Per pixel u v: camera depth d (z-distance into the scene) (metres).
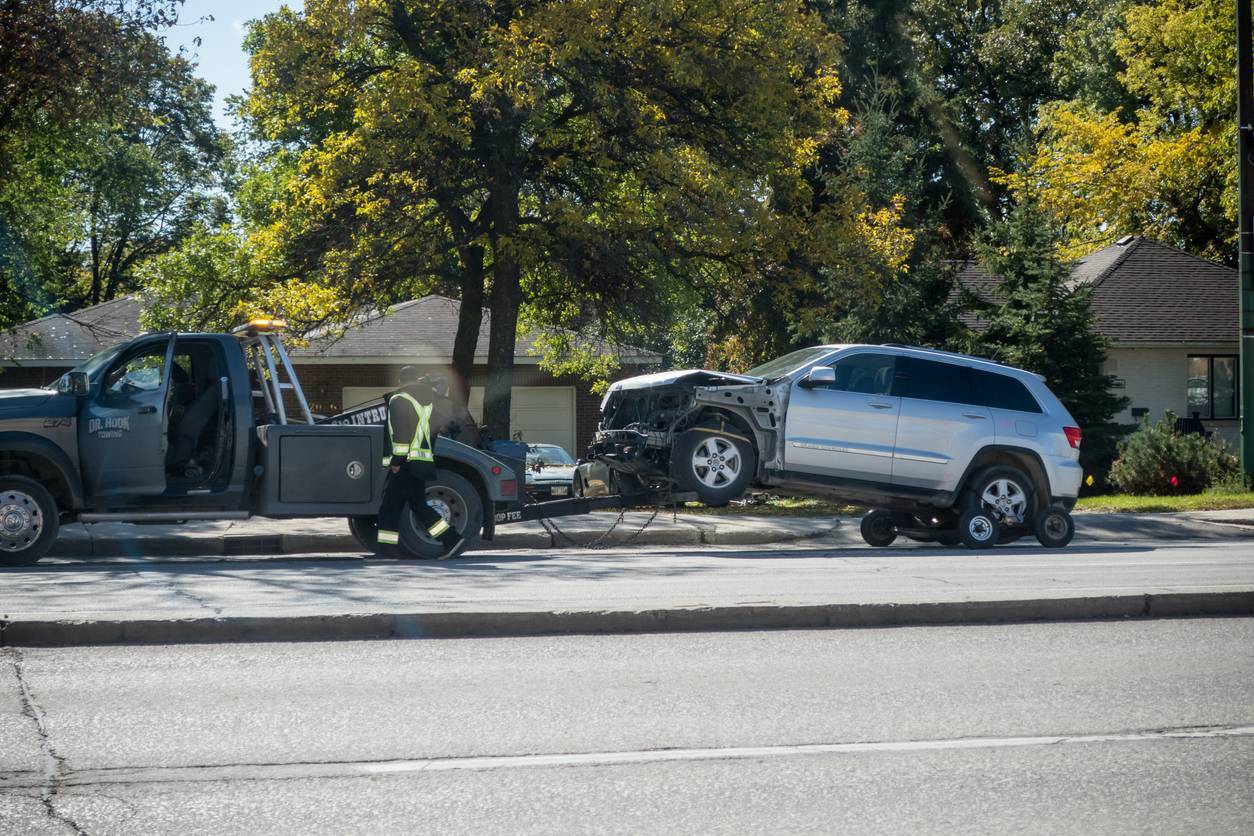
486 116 29.31
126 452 17.05
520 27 27.92
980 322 41.59
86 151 40.94
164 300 34.22
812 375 18.59
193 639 10.39
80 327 43.38
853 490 19.02
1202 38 51.84
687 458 18.62
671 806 6.09
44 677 9.02
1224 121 53.66
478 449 19.12
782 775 6.62
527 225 31.02
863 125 37.84
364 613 10.65
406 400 16.98
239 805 6.10
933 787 6.41
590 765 6.80
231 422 17.34
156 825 5.80
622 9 28.94
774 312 34.25
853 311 33.75
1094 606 11.70
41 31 29.09
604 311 32.78
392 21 30.97
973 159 57.06
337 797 6.23
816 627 11.17
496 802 6.15
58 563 17.42
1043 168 59.00
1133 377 43.22
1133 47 56.09
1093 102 61.84
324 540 21.72
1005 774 6.65
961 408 19.39
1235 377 43.94
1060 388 34.06
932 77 62.88
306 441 17.39
